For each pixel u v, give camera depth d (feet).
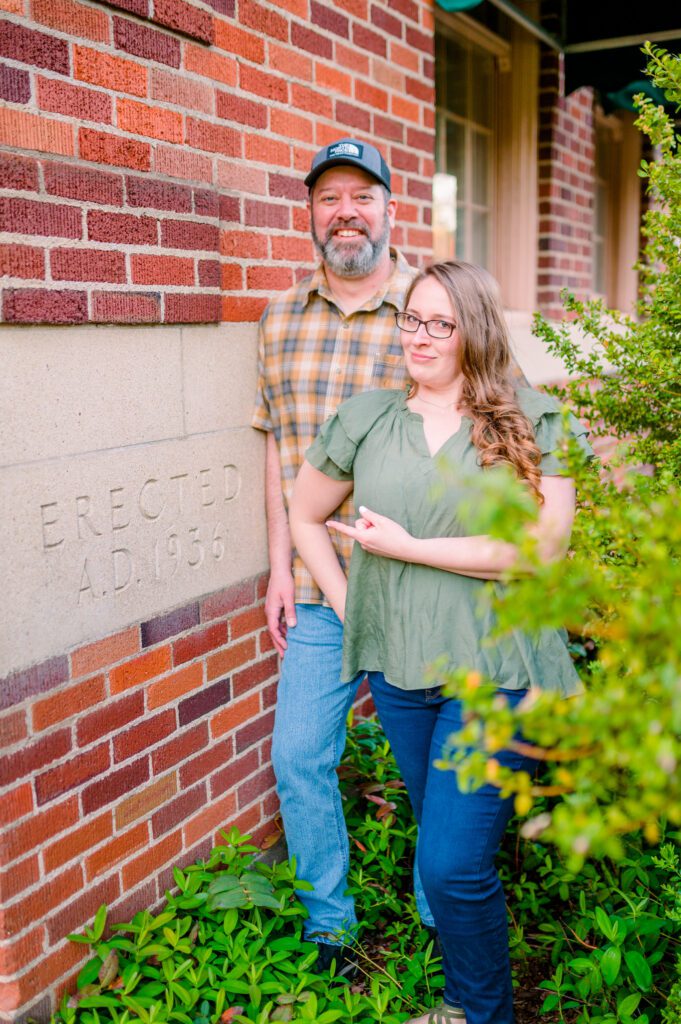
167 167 7.54
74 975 6.99
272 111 8.94
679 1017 6.60
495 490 3.55
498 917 6.68
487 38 15.08
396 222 11.34
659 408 8.84
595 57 14.08
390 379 8.48
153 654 7.72
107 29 6.80
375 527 6.72
